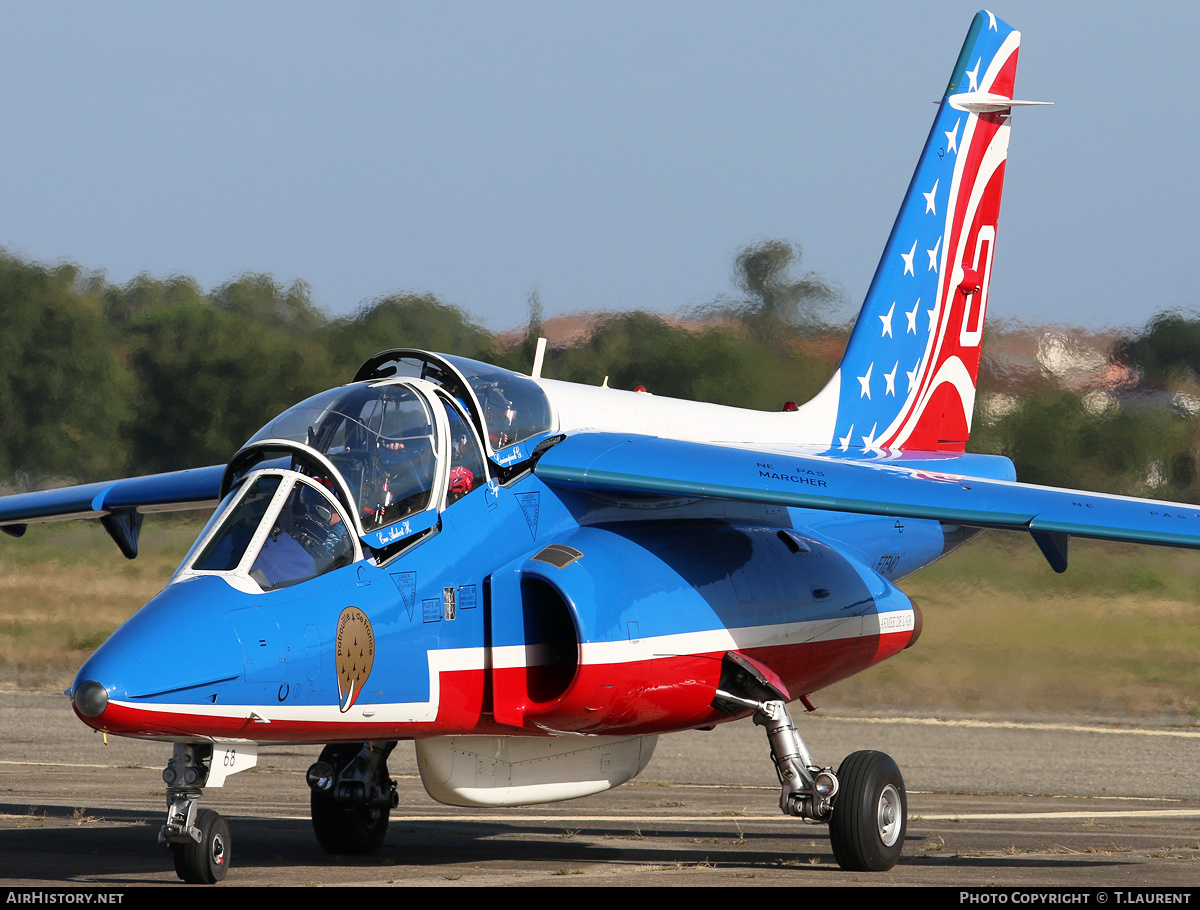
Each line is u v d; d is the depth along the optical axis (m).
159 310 136.25
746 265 103.31
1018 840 38.59
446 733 30.94
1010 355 88.94
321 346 127.00
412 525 29.66
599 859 33.62
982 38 49.16
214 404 126.62
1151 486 83.25
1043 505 34.22
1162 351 88.19
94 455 131.00
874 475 35.88
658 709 32.69
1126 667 74.75
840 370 45.53
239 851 34.41
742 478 33.62
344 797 33.59
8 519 44.28
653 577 33.00
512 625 31.03
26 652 87.25
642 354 100.44
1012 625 76.44
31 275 139.50
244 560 27.14
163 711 24.86
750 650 34.41
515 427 32.91
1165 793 53.00
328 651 27.39
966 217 48.97
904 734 67.75
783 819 43.53
